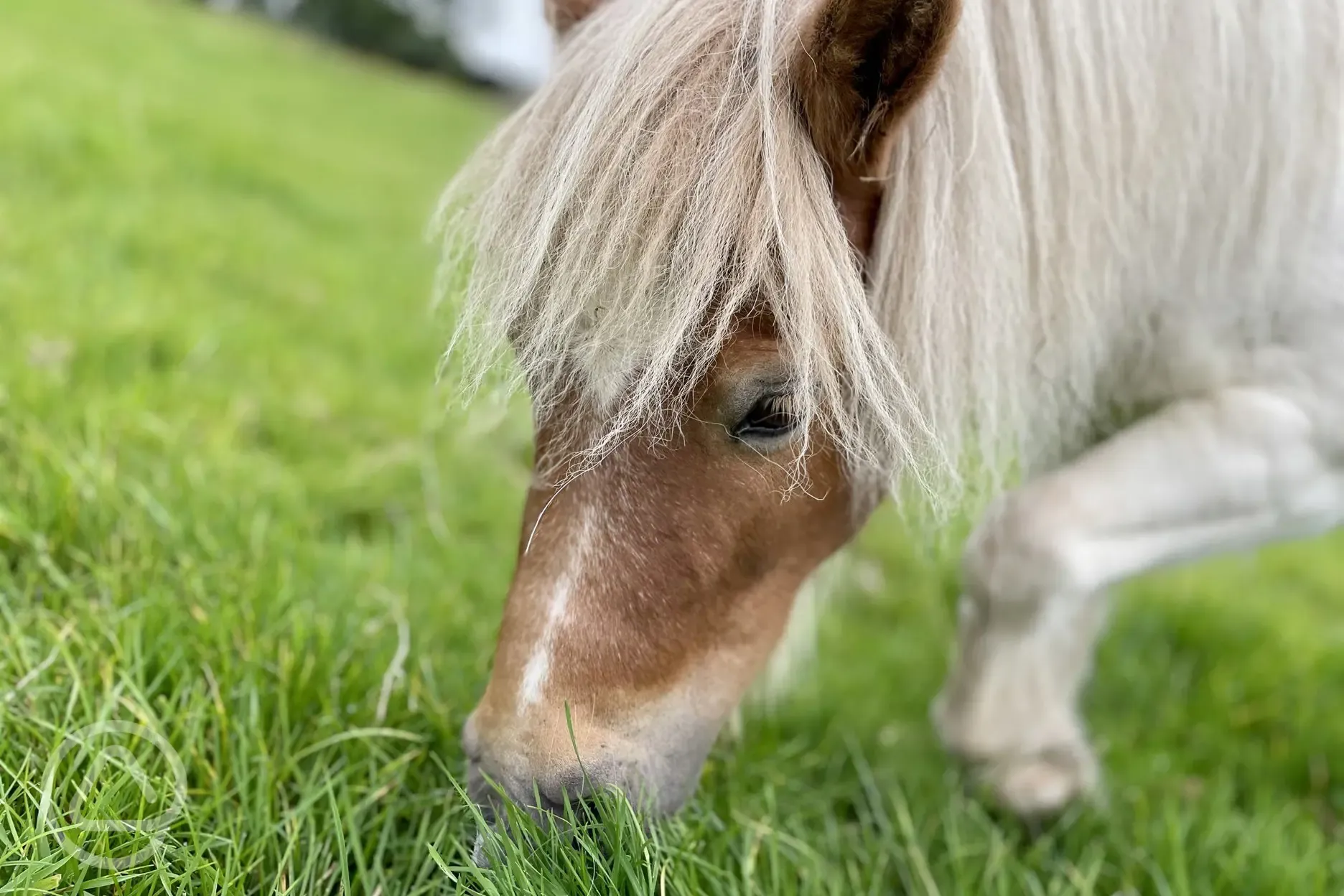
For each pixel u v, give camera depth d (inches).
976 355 33.3
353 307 85.8
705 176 29.0
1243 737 53.2
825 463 33.4
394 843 34.4
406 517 54.9
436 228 33.8
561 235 29.7
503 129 33.1
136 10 216.1
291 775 35.4
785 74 30.0
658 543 31.0
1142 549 38.5
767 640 34.8
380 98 247.0
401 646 39.8
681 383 30.1
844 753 46.6
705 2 30.8
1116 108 34.1
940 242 32.2
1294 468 38.2
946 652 59.4
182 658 36.5
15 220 70.2
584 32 32.9
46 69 116.5
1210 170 36.0
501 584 50.4
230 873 30.9
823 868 37.3
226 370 63.2
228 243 87.2
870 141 30.6
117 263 71.6
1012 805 41.5
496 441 68.8
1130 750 49.6
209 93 156.0
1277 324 37.8
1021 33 33.0
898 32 29.2
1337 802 49.3
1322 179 36.4
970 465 36.9
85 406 49.4
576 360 30.0
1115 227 35.3
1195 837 43.1
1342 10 35.7
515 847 30.3
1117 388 40.0
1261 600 73.5
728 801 39.0
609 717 31.0
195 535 43.9
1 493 42.4
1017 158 33.6
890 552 71.0
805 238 29.2
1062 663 41.9
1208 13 34.5
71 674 35.0
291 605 40.9
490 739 30.9
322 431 61.2
